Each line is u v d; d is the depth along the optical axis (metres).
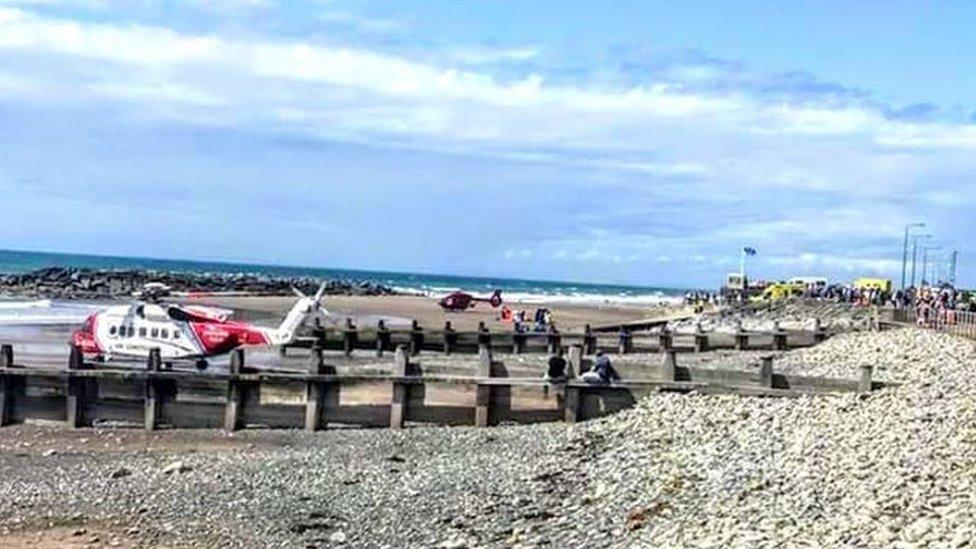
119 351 41.88
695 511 18.88
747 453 23.56
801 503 18.28
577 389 31.69
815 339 59.97
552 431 29.98
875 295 104.06
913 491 18.05
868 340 54.44
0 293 104.06
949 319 67.12
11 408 32.00
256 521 20.70
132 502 22.23
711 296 141.25
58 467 26.02
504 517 20.31
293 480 24.30
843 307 91.31
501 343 54.09
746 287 132.62
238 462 26.56
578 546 17.66
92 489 23.41
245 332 44.47
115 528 20.20
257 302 103.19
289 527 20.23
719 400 30.61
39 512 21.36
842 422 26.39
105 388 32.19
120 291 112.75
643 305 150.25
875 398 29.72
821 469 21.02
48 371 32.00
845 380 31.67
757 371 32.72
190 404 31.98
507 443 28.45
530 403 31.94
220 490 23.30
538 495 22.06
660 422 28.95
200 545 19.08
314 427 31.53
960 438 22.44
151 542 19.23
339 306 104.44
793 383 31.70
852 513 17.16
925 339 52.12
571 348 35.81
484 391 31.73
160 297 86.31
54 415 32.09
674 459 23.81
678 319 91.38
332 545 19.02
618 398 31.78
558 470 24.38
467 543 18.41
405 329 56.25
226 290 126.62
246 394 31.88
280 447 29.02
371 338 53.44
